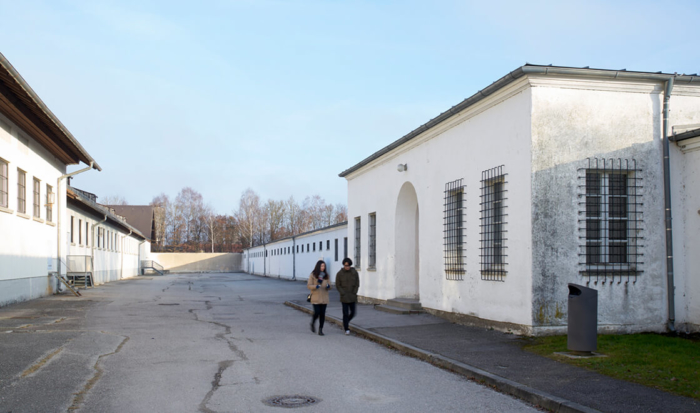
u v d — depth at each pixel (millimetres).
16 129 17828
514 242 10805
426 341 10320
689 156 10773
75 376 7410
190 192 104750
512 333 10812
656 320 10633
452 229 13625
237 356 9188
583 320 8469
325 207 110625
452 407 6148
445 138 13961
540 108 10367
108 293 25344
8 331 11445
